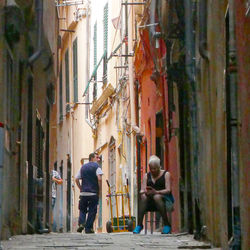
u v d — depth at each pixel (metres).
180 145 31.88
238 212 15.56
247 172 15.13
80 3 70.50
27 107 33.84
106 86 61.50
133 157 49.69
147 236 27.73
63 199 75.56
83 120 70.06
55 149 61.16
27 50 32.75
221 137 19.14
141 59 45.28
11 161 28.31
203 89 24.23
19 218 30.44
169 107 35.03
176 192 34.00
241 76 15.76
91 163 36.91
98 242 22.80
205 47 23.41
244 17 15.68
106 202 60.97
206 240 22.66
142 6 44.47
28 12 29.73
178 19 29.72
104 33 62.84
